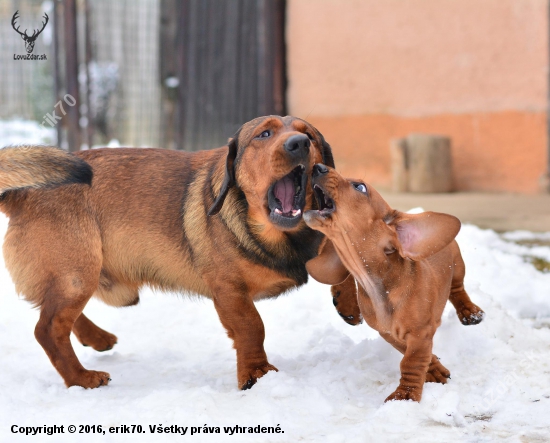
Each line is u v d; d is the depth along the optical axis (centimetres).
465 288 481
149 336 502
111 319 538
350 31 1195
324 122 1241
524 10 1012
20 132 1441
